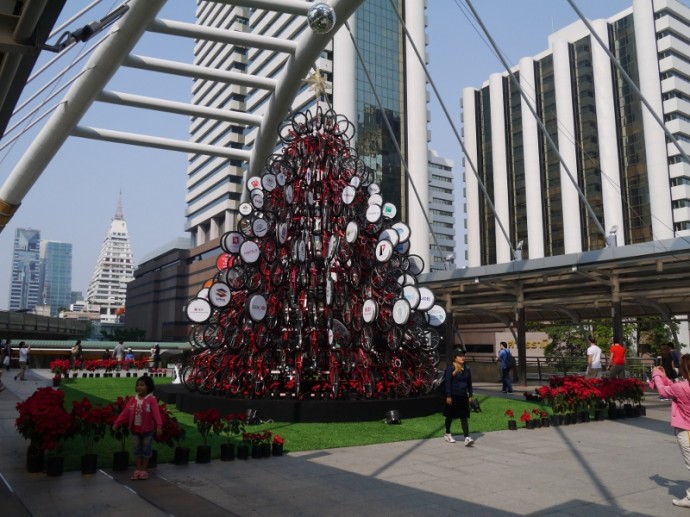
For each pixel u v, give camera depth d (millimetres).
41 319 60469
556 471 8805
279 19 86312
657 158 72312
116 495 7137
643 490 7691
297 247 15836
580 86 81938
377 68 85188
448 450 10477
